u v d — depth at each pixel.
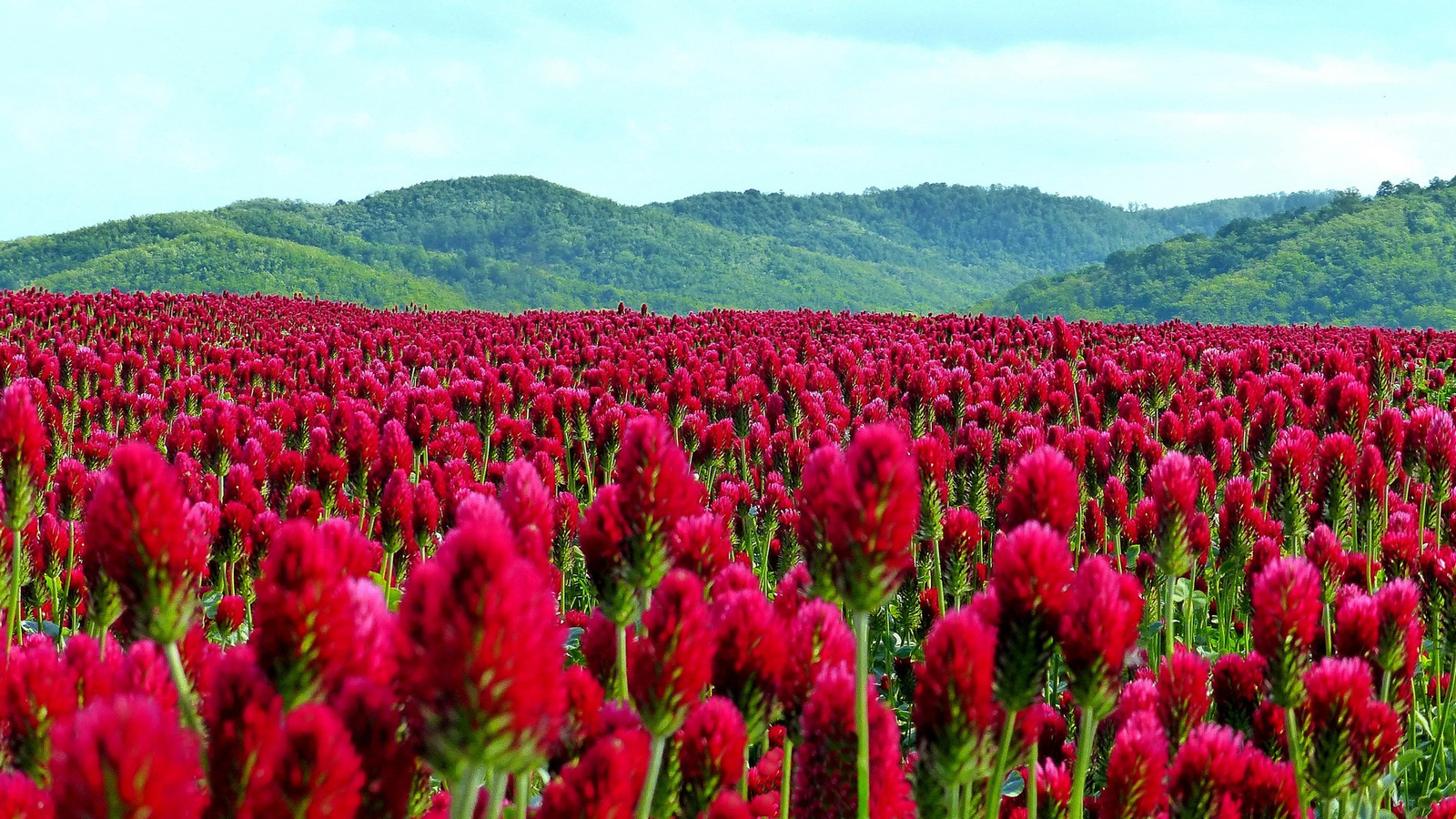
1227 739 3.57
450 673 1.97
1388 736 4.07
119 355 19.83
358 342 27.86
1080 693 3.43
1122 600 3.46
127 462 2.74
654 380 16.00
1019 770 5.28
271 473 8.78
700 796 3.28
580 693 3.35
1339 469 7.82
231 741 2.07
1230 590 8.27
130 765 1.57
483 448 11.59
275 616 2.35
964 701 3.21
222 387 17.80
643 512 3.65
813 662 3.53
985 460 9.23
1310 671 4.14
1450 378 29.88
